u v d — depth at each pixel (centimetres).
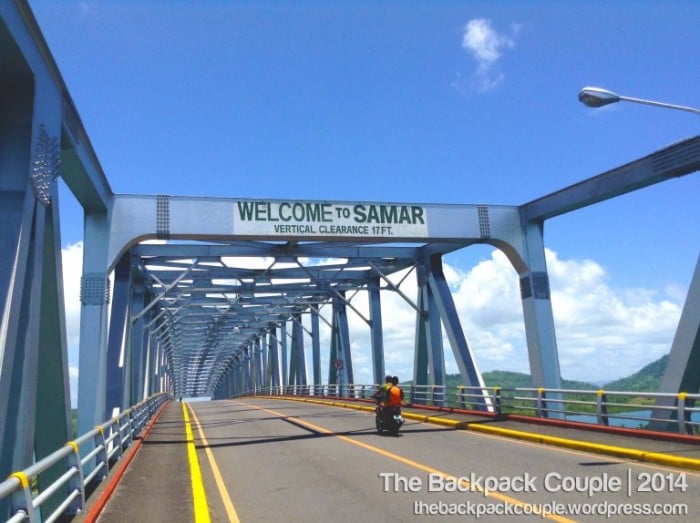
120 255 1970
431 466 1152
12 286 878
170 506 902
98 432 1056
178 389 10606
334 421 2238
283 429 2038
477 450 1350
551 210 2216
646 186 1855
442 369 2777
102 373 1809
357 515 799
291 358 5219
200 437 1886
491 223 2317
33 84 1012
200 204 2070
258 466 1267
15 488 538
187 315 4856
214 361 9981
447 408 2308
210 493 995
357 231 2197
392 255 2881
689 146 1653
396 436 1683
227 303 4344
